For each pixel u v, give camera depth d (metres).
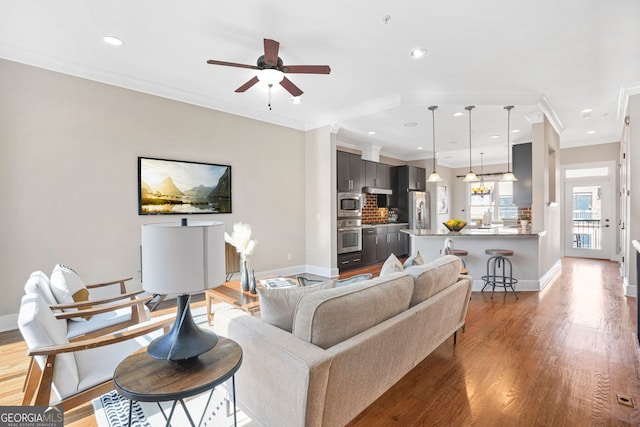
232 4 2.40
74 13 2.49
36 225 3.15
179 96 4.10
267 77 2.86
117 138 3.63
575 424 1.73
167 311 3.62
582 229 7.27
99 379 1.59
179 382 1.20
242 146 4.82
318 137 5.54
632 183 4.11
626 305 3.78
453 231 4.76
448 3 2.41
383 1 2.38
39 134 3.16
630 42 2.97
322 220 5.52
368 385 1.60
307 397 1.24
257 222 5.02
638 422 1.74
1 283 2.98
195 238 1.26
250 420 1.81
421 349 2.08
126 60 3.28
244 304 2.58
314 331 1.41
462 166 9.91
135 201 3.76
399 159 8.74
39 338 1.47
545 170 4.77
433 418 1.80
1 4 2.36
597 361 2.42
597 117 5.34
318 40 2.92
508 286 4.60
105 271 3.55
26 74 3.09
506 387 2.10
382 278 1.88
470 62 3.36
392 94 4.28
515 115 4.84
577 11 2.51
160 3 2.38
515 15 2.56
